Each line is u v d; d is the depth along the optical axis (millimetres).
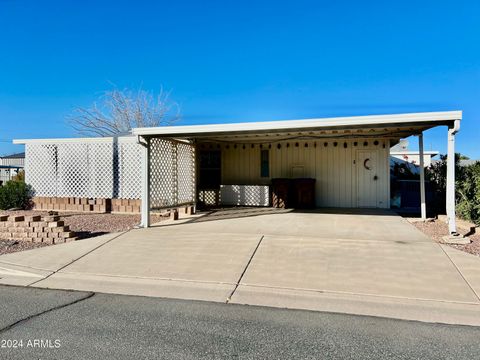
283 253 5969
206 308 3998
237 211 11461
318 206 12602
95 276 5156
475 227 7613
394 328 3459
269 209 11984
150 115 26141
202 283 4816
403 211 11344
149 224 8469
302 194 12094
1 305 4078
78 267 5531
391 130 9812
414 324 3555
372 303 4098
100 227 8547
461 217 8953
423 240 6688
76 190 12078
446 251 5934
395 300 4164
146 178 8555
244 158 13391
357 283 4684
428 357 2883
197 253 6094
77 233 7500
